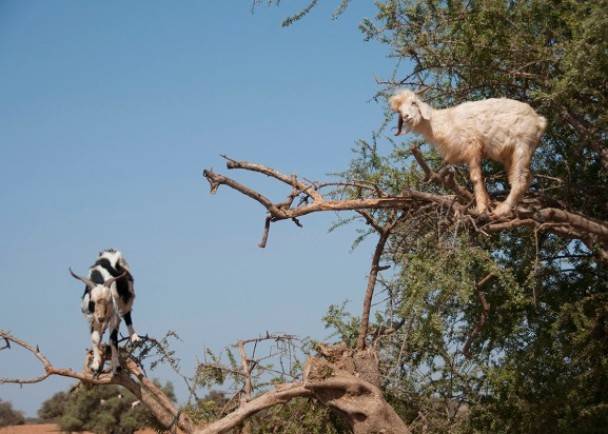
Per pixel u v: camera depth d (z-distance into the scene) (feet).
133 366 37.63
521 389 38.73
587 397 39.06
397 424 34.06
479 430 38.96
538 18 38.24
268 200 34.83
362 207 34.40
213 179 34.86
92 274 38.88
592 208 40.24
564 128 40.16
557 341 39.47
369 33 41.88
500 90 40.45
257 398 34.86
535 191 38.34
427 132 34.06
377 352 38.22
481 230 30.48
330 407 34.71
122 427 103.65
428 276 31.96
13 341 36.50
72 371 37.11
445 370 39.27
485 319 36.24
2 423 139.74
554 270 39.99
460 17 39.55
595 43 34.24
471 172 33.24
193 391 36.58
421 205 34.06
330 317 41.83
